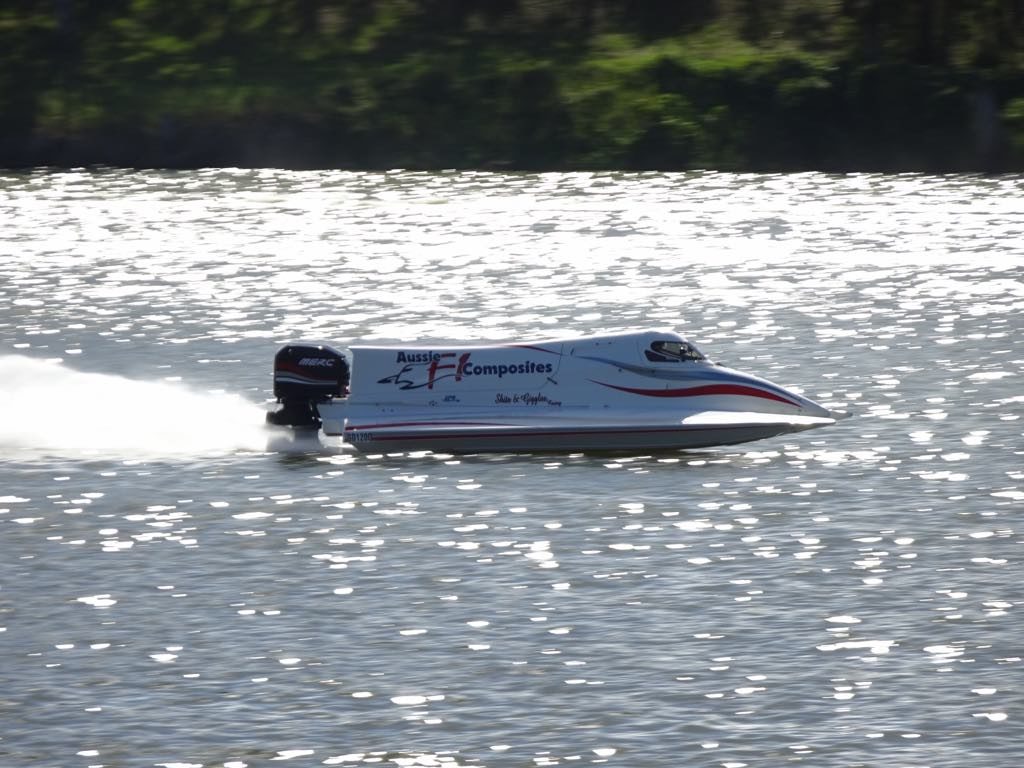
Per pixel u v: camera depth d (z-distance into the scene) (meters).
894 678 60.12
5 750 55.53
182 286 146.88
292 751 55.31
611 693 59.25
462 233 179.62
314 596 69.00
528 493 83.19
